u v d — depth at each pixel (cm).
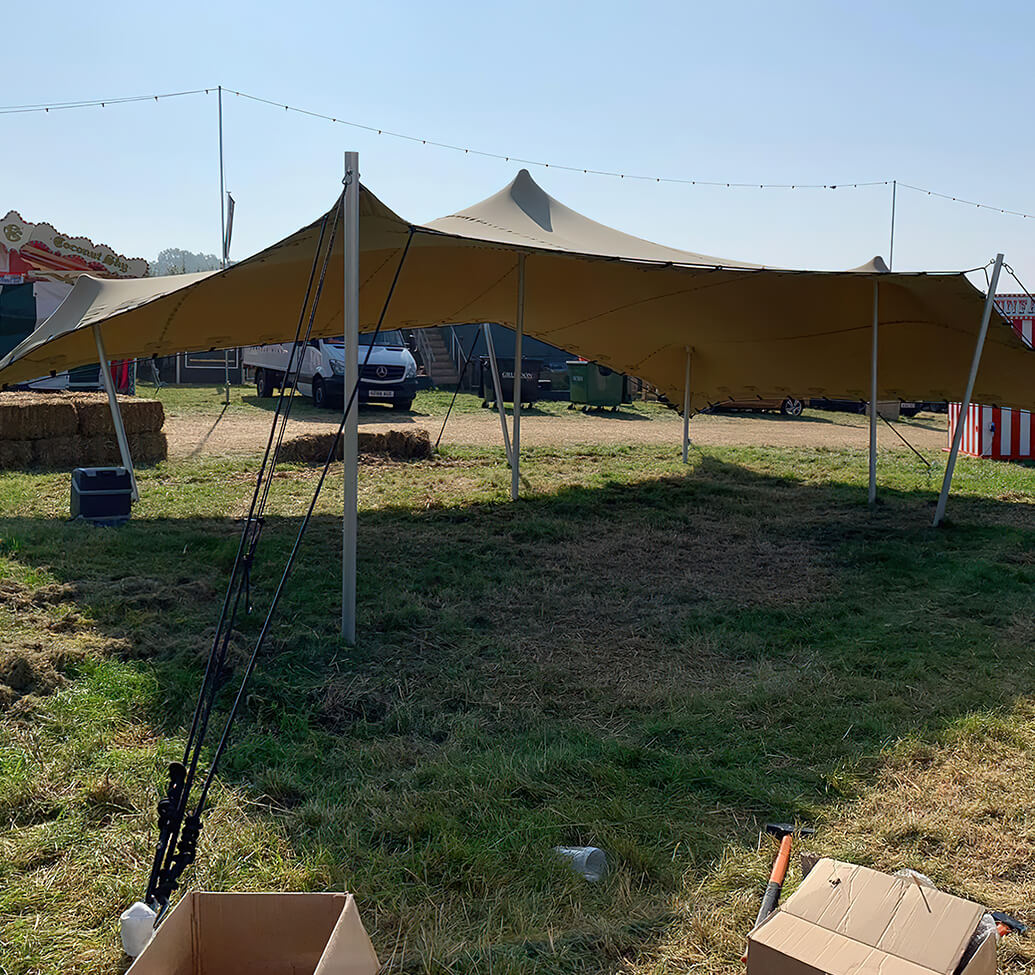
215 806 371
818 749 441
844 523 1004
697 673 552
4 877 321
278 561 750
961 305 959
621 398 2314
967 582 752
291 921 233
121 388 2125
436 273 965
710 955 290
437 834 357
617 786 401
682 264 796
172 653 533
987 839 362
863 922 232
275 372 2320
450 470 1303
